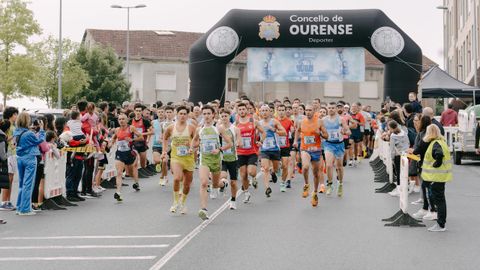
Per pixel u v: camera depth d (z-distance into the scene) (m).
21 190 13.10
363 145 28.42
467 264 8.42
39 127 14.11
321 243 9.81
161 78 68.25
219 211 13.27
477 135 18.09
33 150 13.12
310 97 63.44
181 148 12.84
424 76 30.62
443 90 29.80
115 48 69.19
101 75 64.06
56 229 11.29
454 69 61.22
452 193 16.28
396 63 27.72
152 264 8.42
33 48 55.19
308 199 15.12
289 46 28.08
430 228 10.96
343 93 64.25
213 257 8.81
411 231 10.92
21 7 54.09
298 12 27.88
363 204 14.25
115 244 9.84
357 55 28.66
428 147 11.12
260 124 14.86
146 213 13.09
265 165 15.43
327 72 28.83
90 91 63.66
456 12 59.97
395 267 8.23
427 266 8.29
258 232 10.78
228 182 18.02
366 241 10.00
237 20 27.86
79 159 14.98
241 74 63.16
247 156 14.60
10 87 54.03
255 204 14.31
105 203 14.66
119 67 65.38
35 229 11.32
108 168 18.03
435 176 10.95
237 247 9.51
